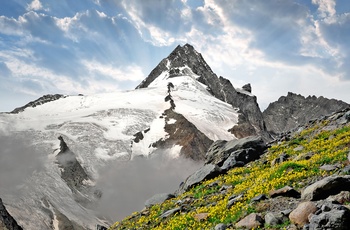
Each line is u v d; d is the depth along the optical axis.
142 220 21.17
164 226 18.27
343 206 11.12
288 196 14.77
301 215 11.98
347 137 21.34
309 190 13.62
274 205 14.26
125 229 21.20
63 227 124.56
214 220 15.57
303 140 28.16
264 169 22.70
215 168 26.03
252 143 30.53
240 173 24.48
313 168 17.31
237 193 18.58
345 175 14.09
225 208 16.30
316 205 12.40
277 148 28.34
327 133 26.11
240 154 28.53
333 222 10.32
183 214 18.75
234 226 13.69
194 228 15.59
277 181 16.66
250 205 14.94
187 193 23.88
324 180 13.34
